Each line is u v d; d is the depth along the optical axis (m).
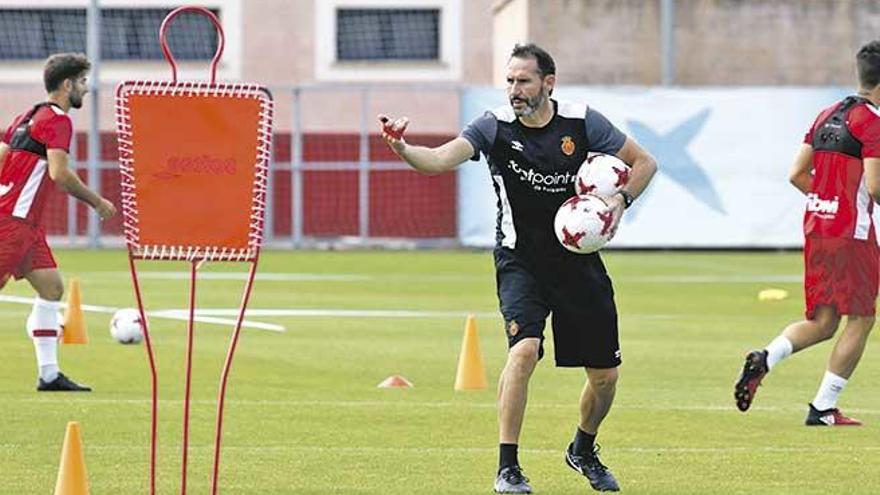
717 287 61.59
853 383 35.19
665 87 81.75
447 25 100.25
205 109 18.89
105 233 89.69
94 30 81.81
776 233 81.94
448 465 24.92
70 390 32.78
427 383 34.44
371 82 100.25
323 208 89.81
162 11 98.38
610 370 22.72
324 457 25.55
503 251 22.59
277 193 90.06
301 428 28.34
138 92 18.84
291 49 100.00
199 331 43.88
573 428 28.61
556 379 35.12
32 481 23.25
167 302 52.47
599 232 21.75
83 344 40.53
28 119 31.70
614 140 22.25
